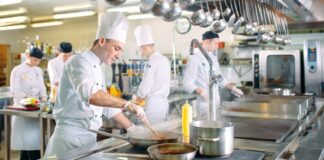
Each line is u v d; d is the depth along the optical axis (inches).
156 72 124.0
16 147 150.2
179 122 87.0
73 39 343.3
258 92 167.9
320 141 67.9
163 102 127.5
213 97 76.2
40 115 129.9
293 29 191.3
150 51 126.7
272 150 57.1
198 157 50.8
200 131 50.9
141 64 187.8
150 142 54.9
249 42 222.4
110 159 51.2
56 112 74.9
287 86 185.6
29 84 171.0
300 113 93.3
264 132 71.4
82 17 298.5
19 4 234.1
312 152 58.8
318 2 158.6
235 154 52.6
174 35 271.7
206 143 50.4
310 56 178.4
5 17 294.0
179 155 44.8
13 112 136.4
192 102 160.6
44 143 136.0
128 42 256.4
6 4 234.2
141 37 125.4
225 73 242.2
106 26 70.4
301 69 184.7
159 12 72.2
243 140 64.9
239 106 99.7
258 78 194.2
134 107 62.9
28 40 377.4
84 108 72.0
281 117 93.7
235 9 116.5
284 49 201.9
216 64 135.8
